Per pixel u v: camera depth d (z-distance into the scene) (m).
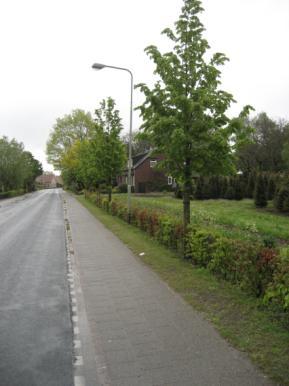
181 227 9.84
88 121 68.00
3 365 4.35
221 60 9.66
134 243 12.09
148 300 6.45
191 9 9.56
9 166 63.75
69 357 4.51
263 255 5.92
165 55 9.68
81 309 6.28
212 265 7.72
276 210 23.38
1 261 10.40
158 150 9.97
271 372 3.82
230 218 16.16
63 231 16.95
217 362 4.10
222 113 9.52
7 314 6.12
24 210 30.41
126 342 4.80
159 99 9.48
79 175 51.66
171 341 4.72
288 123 58.31
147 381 3.81
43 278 8.52
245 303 5.88
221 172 9.91
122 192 53.81
